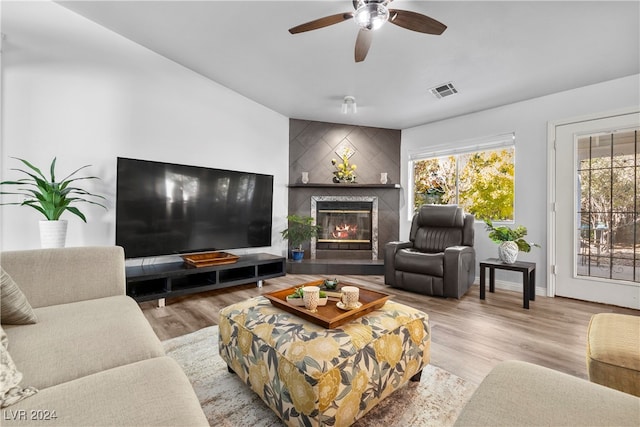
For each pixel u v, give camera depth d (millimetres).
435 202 4613
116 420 727
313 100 3922
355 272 4270
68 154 2568
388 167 4891
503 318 2604
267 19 2402
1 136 2260
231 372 1688
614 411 699
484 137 3963
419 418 1349
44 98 2449
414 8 2133
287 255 4547
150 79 3047
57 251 1613
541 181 3471
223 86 3668
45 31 2441
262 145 4168
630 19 2152
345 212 4824
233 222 3648
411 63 2906
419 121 4531
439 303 3021
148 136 3037
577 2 2010
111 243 2801
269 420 1336
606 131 3070
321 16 2346
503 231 3168
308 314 1440
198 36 2715
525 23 2252
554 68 2869
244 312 1591
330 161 4730
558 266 3338
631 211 2963
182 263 3180
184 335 2170
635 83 2916
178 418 750
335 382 1120
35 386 888
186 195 3213
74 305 1509
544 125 3455
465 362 1844
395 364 1405
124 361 1069
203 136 3484
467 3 2066
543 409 721
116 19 2609
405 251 3539
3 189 2270
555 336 2232
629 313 2791
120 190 2738
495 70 2963
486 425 695
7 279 1230
